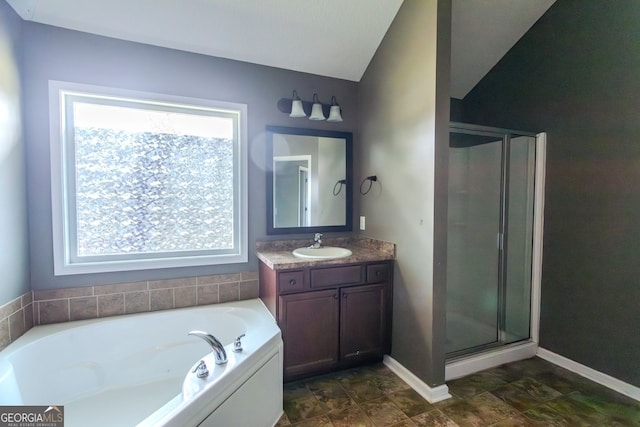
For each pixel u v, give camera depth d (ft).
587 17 7.14
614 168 6.77
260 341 5.66
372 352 7.63
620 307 6.73
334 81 8.99
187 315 7.21
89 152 6.83
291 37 7.52
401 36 7.23
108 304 6.90
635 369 6.50
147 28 6.75
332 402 6.40
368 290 7.50
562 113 7.70
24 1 5.75
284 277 6.72
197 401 4.02
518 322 8.57
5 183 5.53
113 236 7.07
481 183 8.04
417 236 6.84
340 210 9.21
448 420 5.84
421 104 6.63
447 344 7.80
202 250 7.85
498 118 9.27
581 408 6.18
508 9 7.68
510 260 8.48
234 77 7.88
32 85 6.20
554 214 7.94
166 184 7.49
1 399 4.65
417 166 6.79
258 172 8.26
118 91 6.81
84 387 6.10
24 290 6.08
